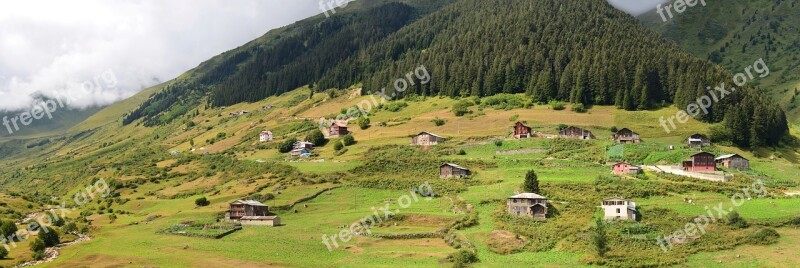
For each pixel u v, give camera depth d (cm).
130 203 16875
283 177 16738
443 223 11675
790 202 11469
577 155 16700
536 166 15838
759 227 10088
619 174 14200
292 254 10175
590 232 10294
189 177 19750
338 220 12331
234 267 9388
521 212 11581
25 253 10644
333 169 16850
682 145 17512
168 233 11962
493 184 14175
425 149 18612
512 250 9862
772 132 18950
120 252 10456
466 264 9281
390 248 10412
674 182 13350
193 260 9806
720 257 9075
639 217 10894
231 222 12725
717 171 14438
